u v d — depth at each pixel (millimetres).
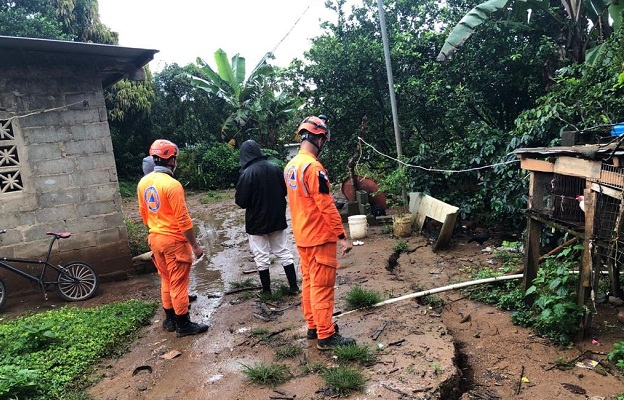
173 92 23453
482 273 5477
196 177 20766
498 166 7246
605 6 7629
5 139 5824
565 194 4133
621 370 3291
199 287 5996
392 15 10641
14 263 5887
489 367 3518
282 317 4473
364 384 2990
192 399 3078
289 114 19375
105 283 6508
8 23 14227
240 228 10656
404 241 7418
